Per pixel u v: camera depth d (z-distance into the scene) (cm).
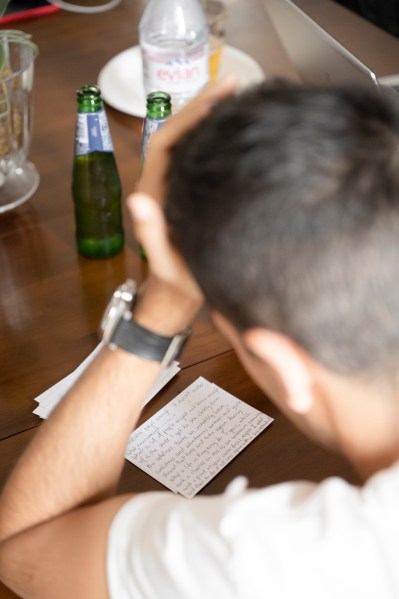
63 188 134
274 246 48
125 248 122
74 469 76
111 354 75
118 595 61
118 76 158
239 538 52
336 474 88
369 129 50
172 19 142
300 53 143
